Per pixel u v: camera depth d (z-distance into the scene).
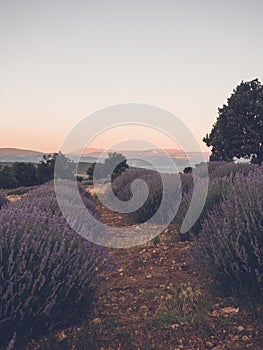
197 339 3.65
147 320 3.96
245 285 4.25
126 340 3.63
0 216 4.20
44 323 3.56
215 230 4.71
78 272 3.75
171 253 6.24
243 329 3.74
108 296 4.61
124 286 5.00
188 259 5.01
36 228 4.09
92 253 4.10
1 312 3.29
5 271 3.46
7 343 3.35
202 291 4.56
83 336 3.60
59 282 3.63
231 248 4.27
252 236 4.22
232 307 4.12
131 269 5.77
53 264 3.69
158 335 3.73
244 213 4.35
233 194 5.43
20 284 3.32
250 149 30.33
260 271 4.08
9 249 3.59
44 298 3.51
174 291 4.63
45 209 6.66
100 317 4.04
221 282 4.43
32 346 3.45
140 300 4.51
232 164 11.80
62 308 3.75
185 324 3.88
